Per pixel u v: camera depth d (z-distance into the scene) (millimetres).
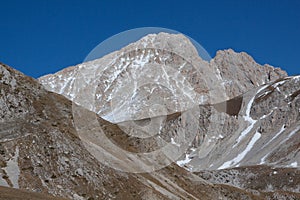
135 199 47188
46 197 35562
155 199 48062
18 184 44562
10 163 47344
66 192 45938
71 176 47938
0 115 54719
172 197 51719
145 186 49719
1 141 50250
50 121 56188
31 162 48344
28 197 33875
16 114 55656
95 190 46469
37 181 46094
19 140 50750
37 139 51750
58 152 50375
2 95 57406
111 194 46625
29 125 54000
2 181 44062
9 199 31781
